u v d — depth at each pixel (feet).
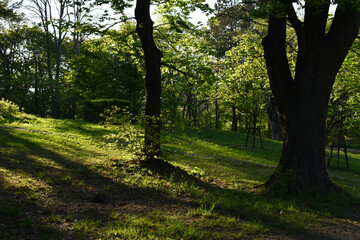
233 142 85.40
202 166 42.19
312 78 30.94
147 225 16.74
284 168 30.96
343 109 59.93
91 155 37.96
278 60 31.81
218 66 89.35
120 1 34.76
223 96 77.66
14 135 44.04
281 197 27.78
